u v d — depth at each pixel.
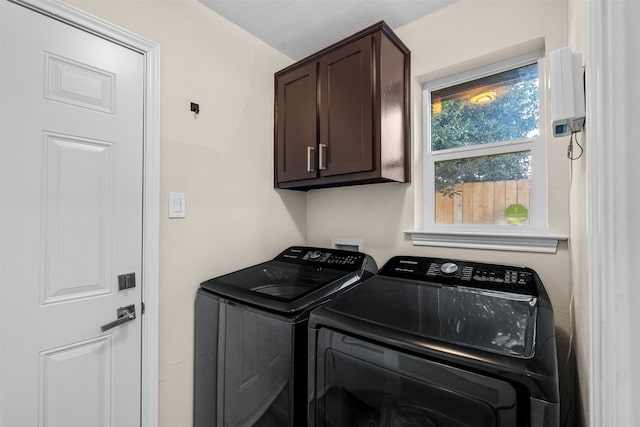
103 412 1.17
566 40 1.27
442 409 0.73
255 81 1.82
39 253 1.04
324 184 1.77
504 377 0.67
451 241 1.56
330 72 1.63
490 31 1.46
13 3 0.99
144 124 1.31
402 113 1.65
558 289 1.27
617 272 0.29
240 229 1.72
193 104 1.50
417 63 1.68
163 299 1.36
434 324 0.88
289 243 2.04
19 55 1.00
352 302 1.08
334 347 0.94
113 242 1.21
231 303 1.29
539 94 1.42
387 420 0.81
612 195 0.30
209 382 1.37
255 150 1.82
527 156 1.46
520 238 1.35
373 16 1.65
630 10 0.28
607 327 0.32
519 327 0.85
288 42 1.88
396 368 0.81
